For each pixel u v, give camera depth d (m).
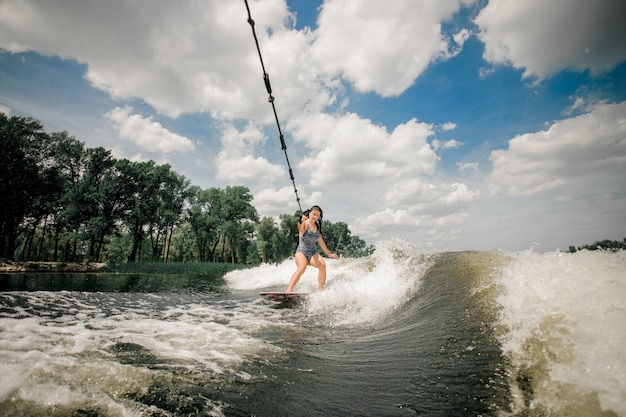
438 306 3.40
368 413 1.66
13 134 33.50
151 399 1.74
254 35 5.82
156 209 46.25
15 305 4.68
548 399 1.53
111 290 7.47
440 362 2.21
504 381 1.79
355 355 2.60
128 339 2.93
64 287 7.96
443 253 5.52
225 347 2.81
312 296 5.34
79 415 1.52
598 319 1.86
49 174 36.28
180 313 4.55
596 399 1.42
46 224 40.59
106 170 43.16
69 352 2.42
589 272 2.26
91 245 40.88
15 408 1.54
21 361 2.08
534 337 2.06
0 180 31.97
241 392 1.90
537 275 2.64
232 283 9.28
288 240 68.88
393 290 4.62
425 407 1.67
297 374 2.21
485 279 3.44
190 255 63.78
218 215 56.53
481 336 2.42
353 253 109.25
